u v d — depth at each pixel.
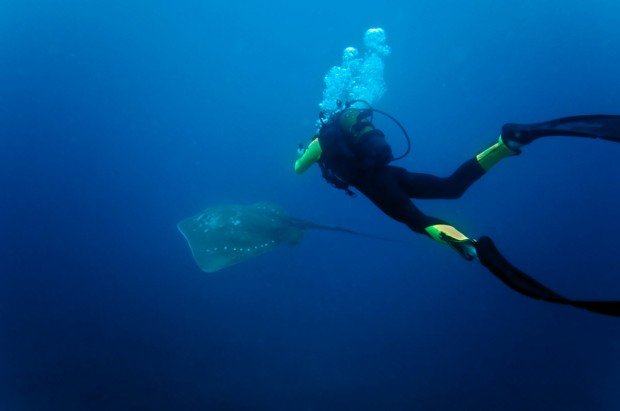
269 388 8.86
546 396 9.36
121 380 8.98
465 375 9.69
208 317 11.41
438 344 10.71
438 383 9.32
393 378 9.38
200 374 9.19
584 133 2.86
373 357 10.04
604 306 1.76
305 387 8.93
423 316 11.93
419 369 9.78
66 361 9.73
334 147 3.80
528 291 2.16
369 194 3.75
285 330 10.95
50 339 10.62
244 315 11.53
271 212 7.68
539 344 11.02
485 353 10.52
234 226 7.43
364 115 3.82
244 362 9.61
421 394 8.98
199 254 7.06
